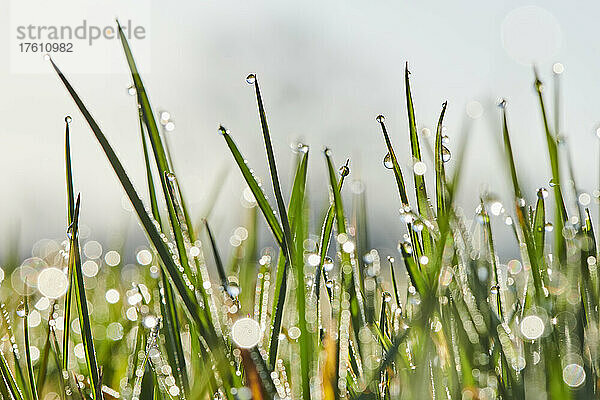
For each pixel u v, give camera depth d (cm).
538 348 47
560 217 49
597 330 47
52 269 53
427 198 49
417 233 48
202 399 47
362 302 50
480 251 50
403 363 48
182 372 47
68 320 48
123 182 45
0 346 52
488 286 49
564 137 50
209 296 47
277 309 47
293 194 48
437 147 48
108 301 59
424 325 47
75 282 46
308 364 45
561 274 48
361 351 49
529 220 50
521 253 49
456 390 47
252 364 45
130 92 50
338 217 49
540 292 48
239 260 55
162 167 47
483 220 50
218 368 45
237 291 47
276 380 46
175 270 46
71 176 47
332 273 50
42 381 48
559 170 50
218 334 46
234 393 45
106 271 69
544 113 50
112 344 54
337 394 46
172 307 47
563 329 47
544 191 50
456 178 48
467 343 47
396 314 50
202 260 47
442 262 48
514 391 46
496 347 47
